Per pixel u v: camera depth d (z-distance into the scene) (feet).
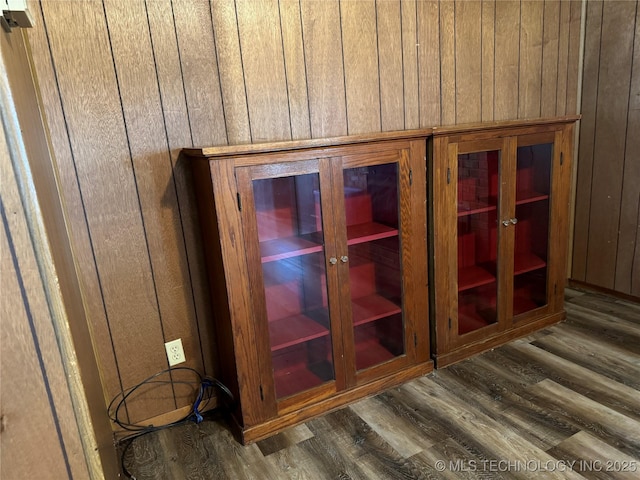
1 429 1.78
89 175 5.70
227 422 6.76
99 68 5.55
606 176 9.93
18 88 2.47
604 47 9.47
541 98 9.28
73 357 2.06
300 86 6.82
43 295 1.89
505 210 7.85
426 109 7.98
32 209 1.83
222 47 6.20
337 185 6.26
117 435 6.45
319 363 6.75
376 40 7.29
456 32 7.97
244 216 5.70
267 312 6.16
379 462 5.75
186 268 6.50
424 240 7.22
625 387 6.92
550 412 6.46
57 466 1.99
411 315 7.32
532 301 8.86
